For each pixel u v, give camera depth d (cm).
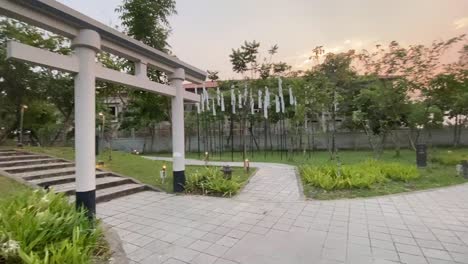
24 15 355
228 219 512
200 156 1739
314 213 548
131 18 1264
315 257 355
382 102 1303
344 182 740
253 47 2019
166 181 821
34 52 367
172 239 418
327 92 1383
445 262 341
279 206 600
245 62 2036
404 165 947
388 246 388
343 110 1716
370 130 1642
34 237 290
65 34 415
